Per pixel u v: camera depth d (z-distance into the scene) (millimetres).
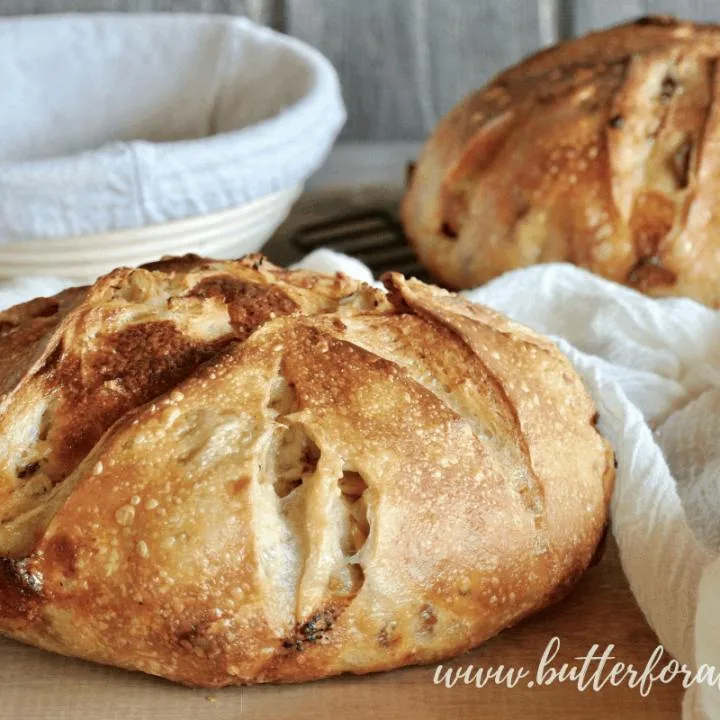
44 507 568
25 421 579
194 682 562
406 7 1163
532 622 599
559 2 1182
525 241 812
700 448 679
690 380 712
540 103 833
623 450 628
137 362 584
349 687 568
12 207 785
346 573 558
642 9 1192
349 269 753
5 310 638
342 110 921
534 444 587
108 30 1026
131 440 561
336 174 1077
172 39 1024
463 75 1197
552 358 619
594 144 803
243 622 548
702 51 827
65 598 557
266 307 600
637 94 812
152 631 552
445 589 561
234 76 1016
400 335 598
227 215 846
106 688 567
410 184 893
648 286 791
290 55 969
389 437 564
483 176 835
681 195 789
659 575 589
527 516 579
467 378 593
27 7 1111
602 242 794
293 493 565
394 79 1195
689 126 801
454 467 567
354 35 1172
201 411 566
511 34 1188
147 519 551
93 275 831
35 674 572
